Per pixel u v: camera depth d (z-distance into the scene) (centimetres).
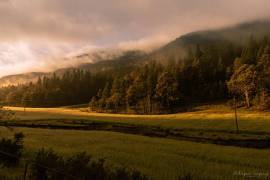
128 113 13838
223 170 1995
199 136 5303
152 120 8169
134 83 15000
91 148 2983
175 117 8894
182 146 3494
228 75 15575
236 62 15238
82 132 5134
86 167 1088
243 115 8562
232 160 2516
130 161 2216
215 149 3300
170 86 13700
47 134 4559
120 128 6625
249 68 12512
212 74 16212
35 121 7450
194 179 1667
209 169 2011
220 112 11350
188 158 2491
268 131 5691
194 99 14438
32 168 1173
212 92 14250
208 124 6981
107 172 1090
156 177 1642
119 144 3453
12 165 1574
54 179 1076
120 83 15775
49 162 1144
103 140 3891
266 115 8431
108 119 8494
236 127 6366
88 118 8712
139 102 14225
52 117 8981
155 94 14012
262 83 12069
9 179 1242
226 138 5009
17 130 4994
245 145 4425
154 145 3494
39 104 19612
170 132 5897
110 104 14525
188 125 6931
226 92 14250
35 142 3291
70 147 3002
